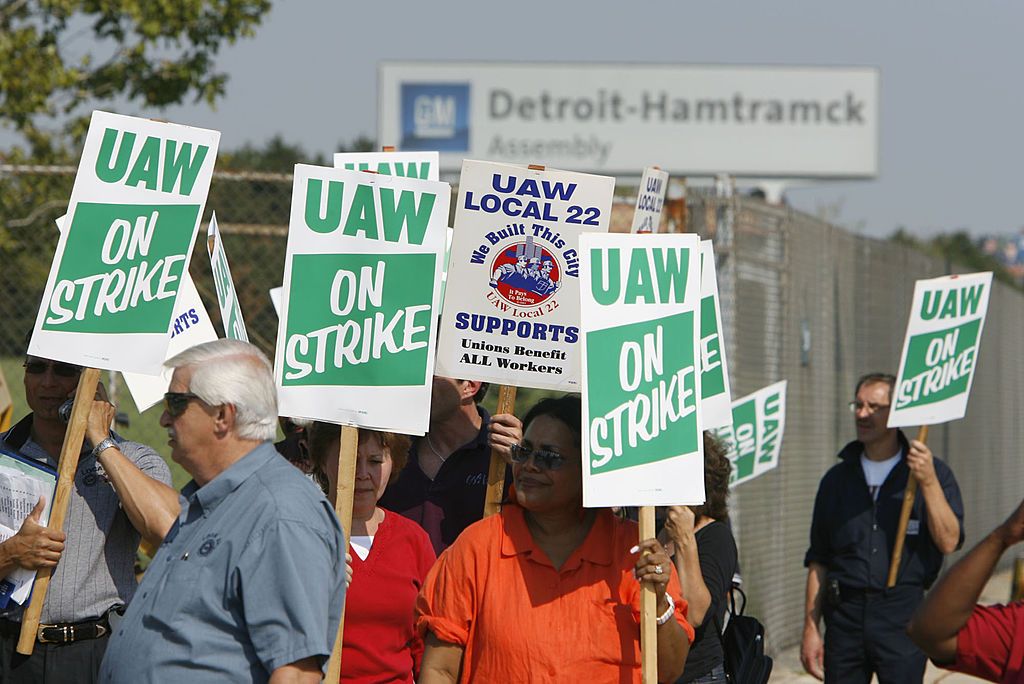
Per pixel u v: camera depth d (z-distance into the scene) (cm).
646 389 1544
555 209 1816
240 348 1365
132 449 1811
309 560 1286
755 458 2780
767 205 3597
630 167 9719
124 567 1798
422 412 1655
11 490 1727
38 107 4384
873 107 9712
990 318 6191
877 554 2673
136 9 4544
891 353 4869
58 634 1748
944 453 5219
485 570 1516
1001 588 5534
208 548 1298
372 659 1653
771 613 3666
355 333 1647
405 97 9612
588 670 1474
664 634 1502
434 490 2075
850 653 2688
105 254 1647
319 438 1734
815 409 4031
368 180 1661
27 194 3522
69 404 1759
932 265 5472
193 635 1284
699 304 1569
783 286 3709
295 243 1641
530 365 1812
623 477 1512
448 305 1808
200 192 1670
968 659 1314
